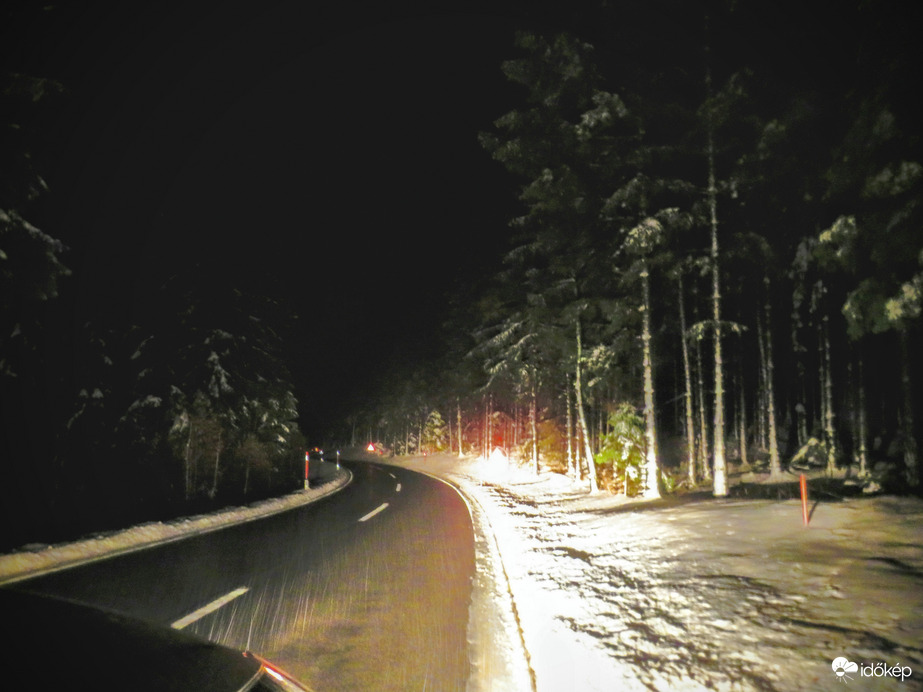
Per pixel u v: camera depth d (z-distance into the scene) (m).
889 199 9.60
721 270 16.02
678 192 14.34
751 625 4.77
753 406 30.80
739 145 13.91
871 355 18.84
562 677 4.46
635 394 20.44
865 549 6.29
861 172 9.91
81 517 16.25
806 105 11.98
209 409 23.39
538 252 19.47
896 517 7.49
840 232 10.09
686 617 5.21
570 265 18.41
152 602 6.55
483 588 7.42
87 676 1.81
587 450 17.83
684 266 14.95
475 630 5.78
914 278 8.98
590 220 17.08
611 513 12.12
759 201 15.15
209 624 5.85
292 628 5.78
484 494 20.53
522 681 4.53
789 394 29.53
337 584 7.55
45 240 11.30
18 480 15.59
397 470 37.81
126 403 21.52
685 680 4.02
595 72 15.24
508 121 16.73
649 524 9.72
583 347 19.23
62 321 17.78
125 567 8.30
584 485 19.94
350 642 5.41
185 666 2.10
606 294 18.14
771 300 22.42
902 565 5.55
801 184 13.88
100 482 18.95
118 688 1.80
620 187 15.48
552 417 30.39
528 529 11.90
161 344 23.33
